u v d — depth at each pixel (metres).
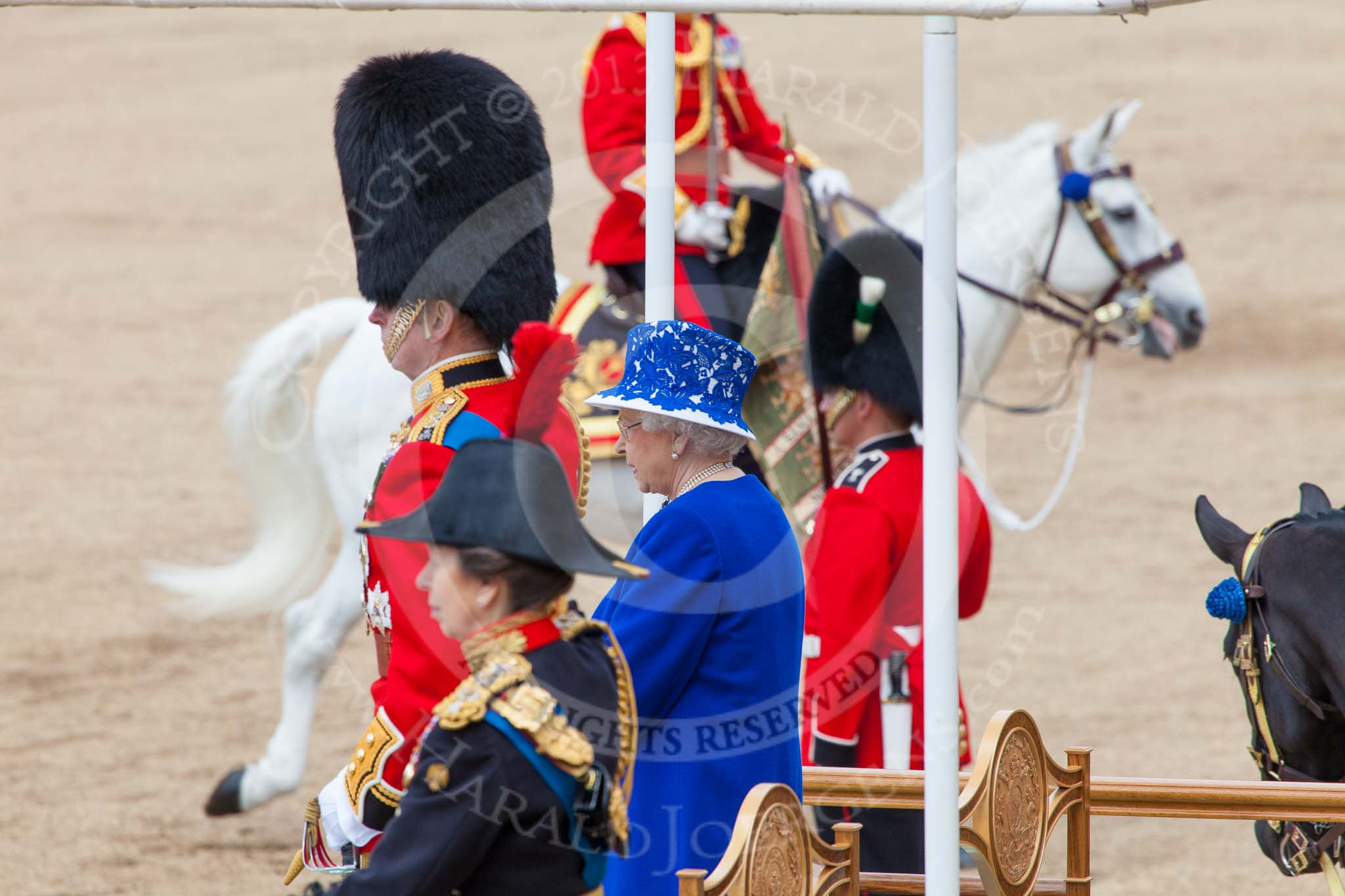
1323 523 12.16
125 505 35.47
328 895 7.68
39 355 47.62
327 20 95.69
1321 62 82.19
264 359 19.95
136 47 92.38
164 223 62.03
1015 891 10.48
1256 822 12.59
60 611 29.17
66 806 20.80
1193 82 79.19
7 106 80.50
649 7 8.01
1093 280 23.61
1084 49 86.19
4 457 39.03
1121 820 20.61
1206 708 23.75
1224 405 42.31
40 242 59.88
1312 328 49.44
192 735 23.42
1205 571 30.59
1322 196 62.72
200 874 18.70
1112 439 39.78
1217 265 56.25
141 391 44.31
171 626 28.48
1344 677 11.50
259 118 77.00
